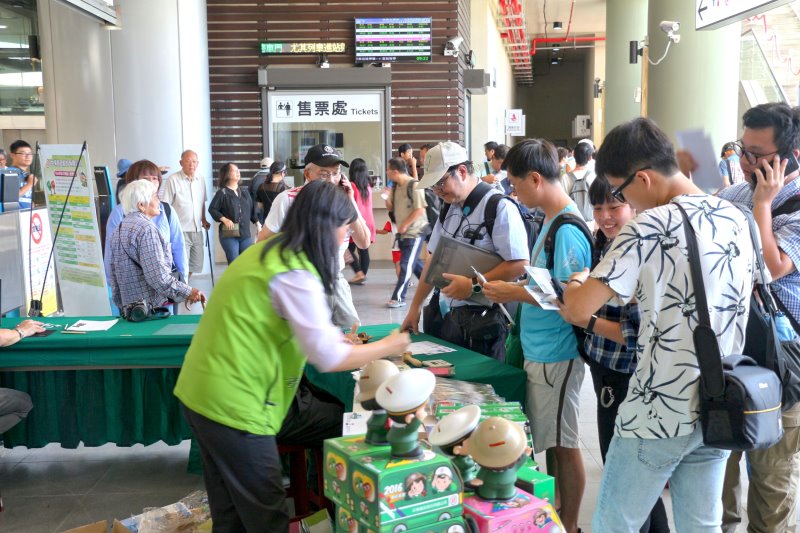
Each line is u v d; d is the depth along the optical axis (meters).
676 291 1.86
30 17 15.06
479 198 3.11
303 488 3.14
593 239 2.72
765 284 2.04
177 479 3.79
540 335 2.74
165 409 3.68
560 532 1.82
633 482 1.98
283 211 4.09
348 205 2.12
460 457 1.93
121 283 4.14
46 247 6.17
